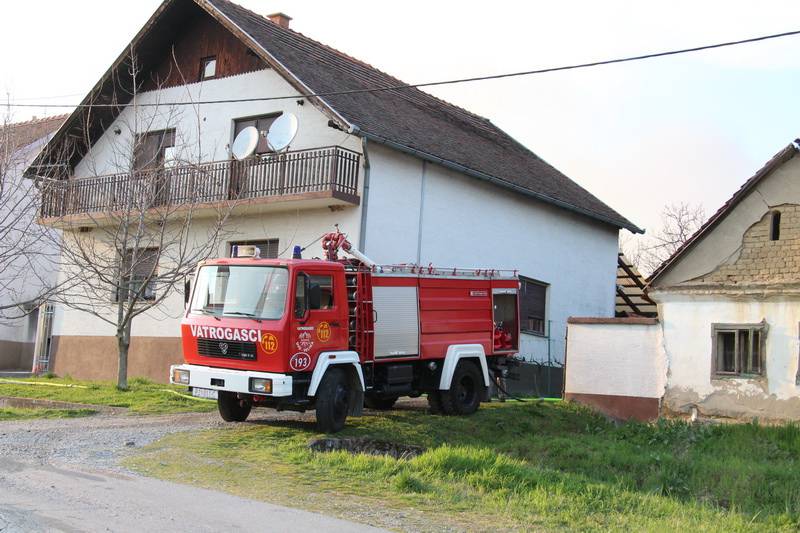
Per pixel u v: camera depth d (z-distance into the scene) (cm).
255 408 1620
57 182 2280
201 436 1237
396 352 1486
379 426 1422
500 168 2458
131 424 1366
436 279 1582
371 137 1875
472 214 2280
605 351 1859
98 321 2417
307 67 2125
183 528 709
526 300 2500
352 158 1917
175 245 2225
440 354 1575
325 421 1298
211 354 1308
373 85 2459
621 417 1819
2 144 2169
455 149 2303
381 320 1462
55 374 2464
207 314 1322
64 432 1245
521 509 886
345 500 879
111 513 745
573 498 962
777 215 1705
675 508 950
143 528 698
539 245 2564
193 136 2264
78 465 988
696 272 1773
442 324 1588
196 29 2292
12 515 710
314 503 856
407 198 2053
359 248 1906
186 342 1341
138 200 1991
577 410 1834
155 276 2014
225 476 970
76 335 2462
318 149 1902
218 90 2234
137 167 2212
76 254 2050
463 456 1102
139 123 2377
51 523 692
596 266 2864
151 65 2359
